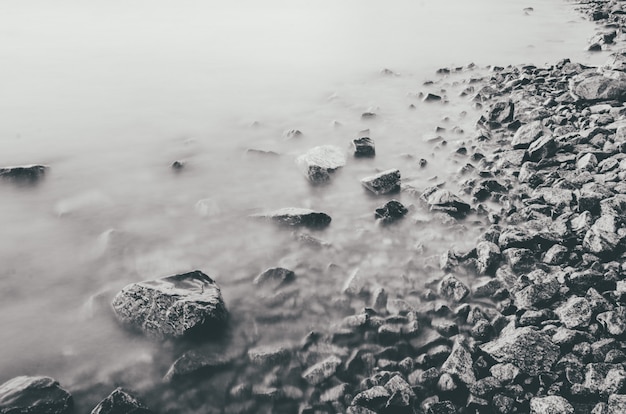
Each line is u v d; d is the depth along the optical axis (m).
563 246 2.29
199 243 2.45
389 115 4.21
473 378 1.76
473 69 5.73
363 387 1.76
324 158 3.22
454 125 3.95
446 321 2.01
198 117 4.12
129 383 1.75
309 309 2.07
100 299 2.06
